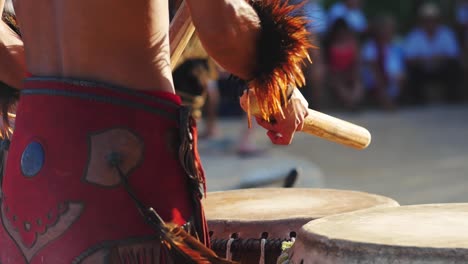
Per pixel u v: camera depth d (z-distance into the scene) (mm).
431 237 3510
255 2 3775
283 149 23703
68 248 3664
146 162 3738
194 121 3883
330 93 33469
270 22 3727
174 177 3812
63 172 3699
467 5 36625
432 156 22234
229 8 3631
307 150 23781
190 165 3824
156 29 3828
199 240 3893
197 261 3627
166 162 3793
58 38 3865
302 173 17969
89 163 3689
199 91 8406
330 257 3516
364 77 34188
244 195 5688
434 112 33562
